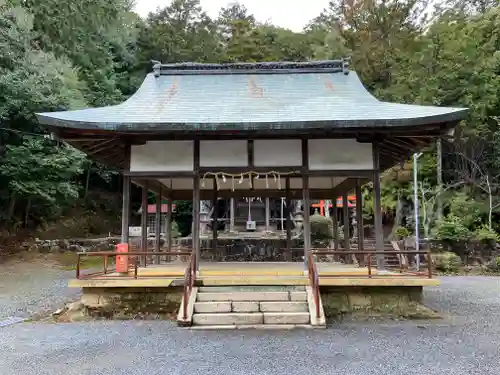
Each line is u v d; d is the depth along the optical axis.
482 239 19.72
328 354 5.45
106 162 11.25
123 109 9.30
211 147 9.02
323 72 11.20
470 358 5.30
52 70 18.97
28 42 19.05
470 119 21.81
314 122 8.01
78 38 25.42
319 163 8.94
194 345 5.88
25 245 19.27
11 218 20.25
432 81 22.56
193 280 8.00
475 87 22.00
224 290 7.89
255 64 11.23
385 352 5.55
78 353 5.55
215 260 13.10
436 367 4.92
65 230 22.67
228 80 11.01
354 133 8.66
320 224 19.84
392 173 24.11
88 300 7.96
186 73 11.25
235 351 5.57
